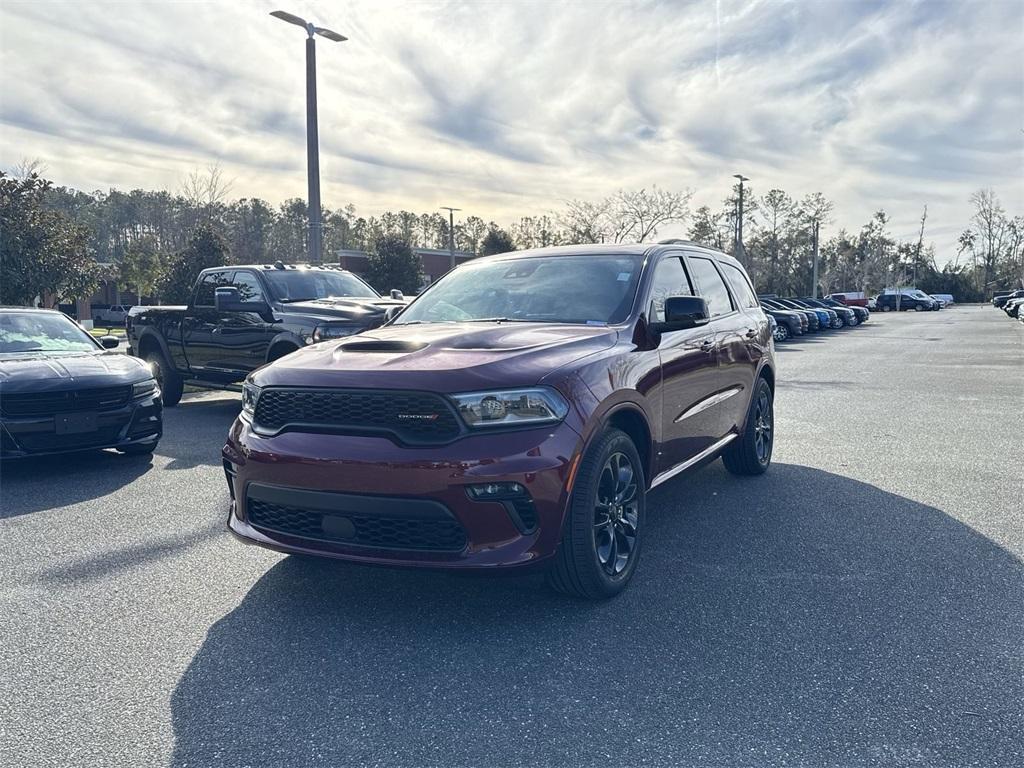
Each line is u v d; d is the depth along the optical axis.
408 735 2.62
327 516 3.39
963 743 2.52
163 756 2.51
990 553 4.43
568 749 2.52
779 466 6.84
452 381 3.27
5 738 2.62
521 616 3.59
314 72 16.72
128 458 7.42
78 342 7.91
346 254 49.44
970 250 108.06
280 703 2.84
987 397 11.52
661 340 4.45
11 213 20.14
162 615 3.65
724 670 3.04
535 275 4.95
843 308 39.50
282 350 8.85
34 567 4.32
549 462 3.29
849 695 2.84
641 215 40.50
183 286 27.91
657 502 5.59
